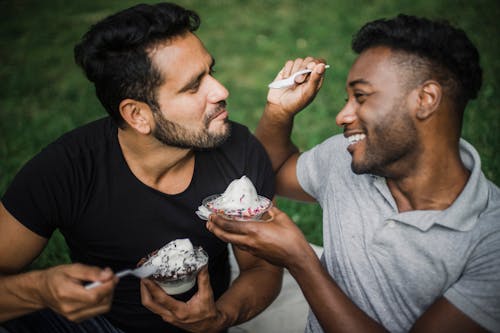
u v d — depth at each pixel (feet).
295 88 7.16
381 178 5.89
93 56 6.21
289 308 8.94
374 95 5.37
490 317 5.02
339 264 6.09
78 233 6.71
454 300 5.14
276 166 7.81
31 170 6.42
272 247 5.62
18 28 26.48
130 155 6.63
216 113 6.46
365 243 5.82
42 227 6.45
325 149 7.00
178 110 6.29
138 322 7.00
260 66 21.52
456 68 5.22
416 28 5.29
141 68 6.09
